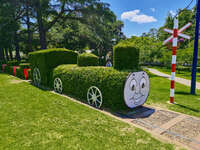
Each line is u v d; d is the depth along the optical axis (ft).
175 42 17.83
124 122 12.99
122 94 14.58
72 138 10.27
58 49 27.78
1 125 12.04
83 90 19.06
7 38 67.56
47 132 11.02
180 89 28.30
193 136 10.87
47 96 20.75
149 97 21.79
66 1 62.54
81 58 20.84
